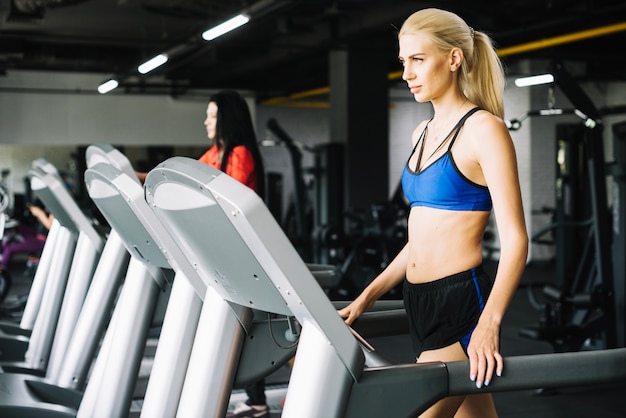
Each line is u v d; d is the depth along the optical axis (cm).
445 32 166
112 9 984
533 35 1042
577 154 730
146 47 1188
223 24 715
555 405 403
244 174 317
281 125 1587
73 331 283
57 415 253
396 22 913
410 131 1535
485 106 174
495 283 153
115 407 216
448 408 161
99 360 230
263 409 351
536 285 831
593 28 929
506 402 409
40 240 852
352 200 1090
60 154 1380
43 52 1162
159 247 180
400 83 1455
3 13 970
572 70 1280
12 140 1348
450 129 168
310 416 131
